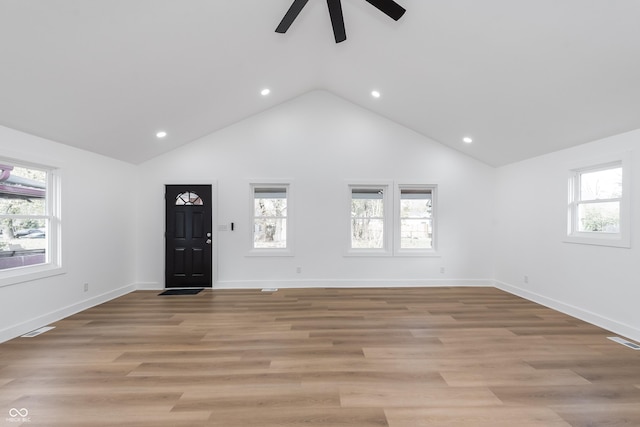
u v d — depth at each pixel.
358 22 3.21
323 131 5.39
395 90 4.39
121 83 3.08
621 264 3.21
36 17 2.06
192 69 3.35
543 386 2.19
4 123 3.00
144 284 5.24
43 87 2.71
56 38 2.27
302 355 2.68
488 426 1.77
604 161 3.43
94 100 3.17
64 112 3.16
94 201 4.28
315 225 5.38
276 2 2.83
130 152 4.72
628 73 2.48
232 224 5.31
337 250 5.40
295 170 5.37
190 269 5.29
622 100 2.78
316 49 3.93
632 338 3.07
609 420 1.83
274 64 3.97
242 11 2.81
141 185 5.24
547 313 3.91
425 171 5.45
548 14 2.28
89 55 2.55
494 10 2.46
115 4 2.20
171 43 2.81
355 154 5.41
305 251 5.38
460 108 4.13
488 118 4.08
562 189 4.04
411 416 1.86
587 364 2.52
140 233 5.25
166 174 5.27
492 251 5.50
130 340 3.02
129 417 1.84
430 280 5.45
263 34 3.27
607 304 3.37
